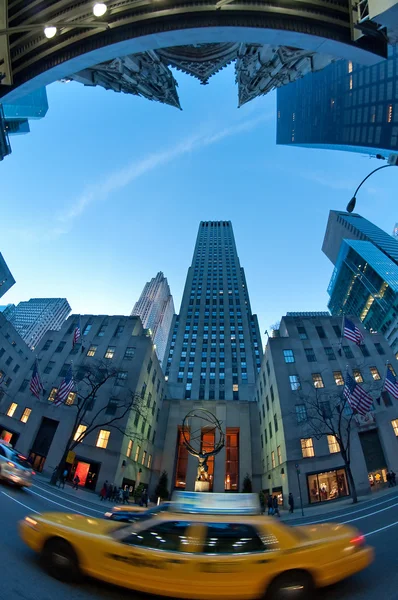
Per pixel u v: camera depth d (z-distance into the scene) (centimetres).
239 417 5238
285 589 432
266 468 4369
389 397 3588
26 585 454
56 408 3819
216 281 11331
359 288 13338
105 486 2800
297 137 12044
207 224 15638
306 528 555
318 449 3331
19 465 1524
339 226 15962
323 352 4144
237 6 1091
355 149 9500
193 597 435
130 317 4762
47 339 4634
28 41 1359
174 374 8312
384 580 544
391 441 3319
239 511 590
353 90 8581
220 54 2808
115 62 2295
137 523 518
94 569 473
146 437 4366
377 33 1070
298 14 1091
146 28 1177
